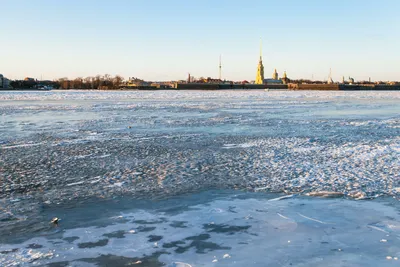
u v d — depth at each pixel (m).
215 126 28.62
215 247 7.60
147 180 12.84
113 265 6.93
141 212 9.74
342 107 51.44
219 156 16.75
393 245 7.54
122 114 39.91
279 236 8.07
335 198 10.67
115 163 15.47
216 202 10.45
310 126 28.38
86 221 9.15
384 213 9.41
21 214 9.66
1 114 39.66
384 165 14.50
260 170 14.02
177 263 6.94
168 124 30.03
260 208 9.90
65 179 13.00
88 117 36.28
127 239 8.06
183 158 16.41
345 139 21.62
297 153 17.22
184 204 10.32
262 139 21.83
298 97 91.56
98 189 11.81
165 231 8.47
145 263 6.98
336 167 14.27
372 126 28.23
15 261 7.11
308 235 8.09
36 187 12.06
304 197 10.80
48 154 17.39
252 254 7.24
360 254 7.16
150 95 108.81
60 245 7.80
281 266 6.75
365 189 11.46
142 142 20.88
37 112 42.50
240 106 54.06
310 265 6.76
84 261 7.10
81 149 18.70
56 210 9.95
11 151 18.16
